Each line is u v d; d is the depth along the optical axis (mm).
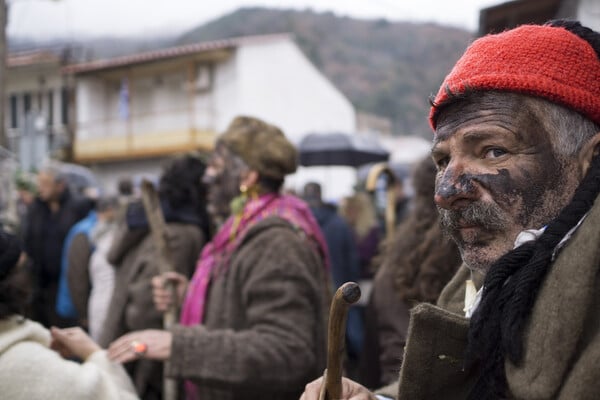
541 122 831
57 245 4625
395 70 53562
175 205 2609
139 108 22891
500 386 806
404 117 46156
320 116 25078
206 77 21969
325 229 4988
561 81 824
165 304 2279
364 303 4480
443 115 896
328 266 2238
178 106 22281
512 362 770
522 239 821
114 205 4027
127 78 22812
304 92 24328
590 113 833
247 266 2021
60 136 23016
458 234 879
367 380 2219
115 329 2566
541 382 725
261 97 22500
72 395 1562
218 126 22062
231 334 1913
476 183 846
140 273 2529
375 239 5488
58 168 4785
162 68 22188
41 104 23219
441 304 1146
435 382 890
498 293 812
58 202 4719
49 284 4652
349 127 26516
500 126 833
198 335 1912
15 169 6809
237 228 2141
